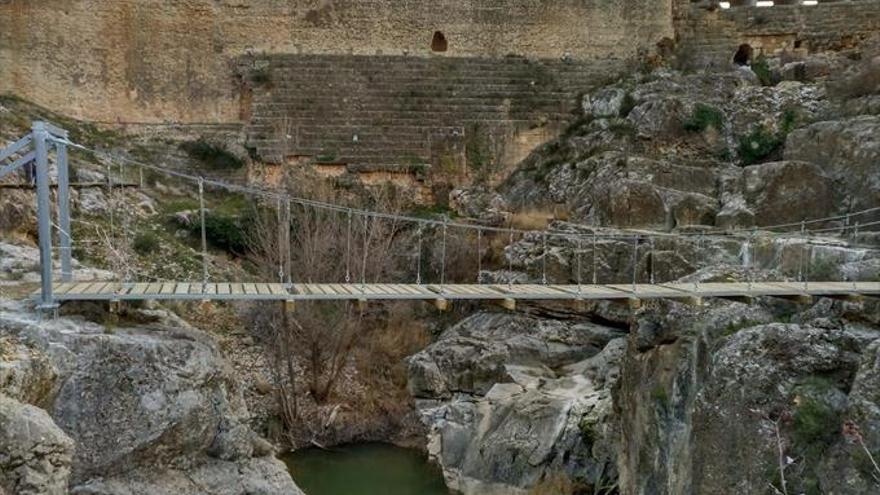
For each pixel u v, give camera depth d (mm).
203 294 12289
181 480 11406
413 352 24250
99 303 12266
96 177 24438
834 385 11852
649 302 15398
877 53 27250
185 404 11547
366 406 22328
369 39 32125
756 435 11688
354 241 22984
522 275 22953
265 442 13562
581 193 24906
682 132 26688
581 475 16828
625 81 30484
